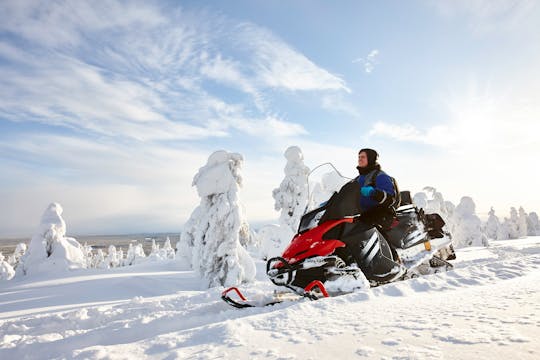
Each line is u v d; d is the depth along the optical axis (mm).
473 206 29969
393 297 2777
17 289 11992
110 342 2945
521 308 1871
